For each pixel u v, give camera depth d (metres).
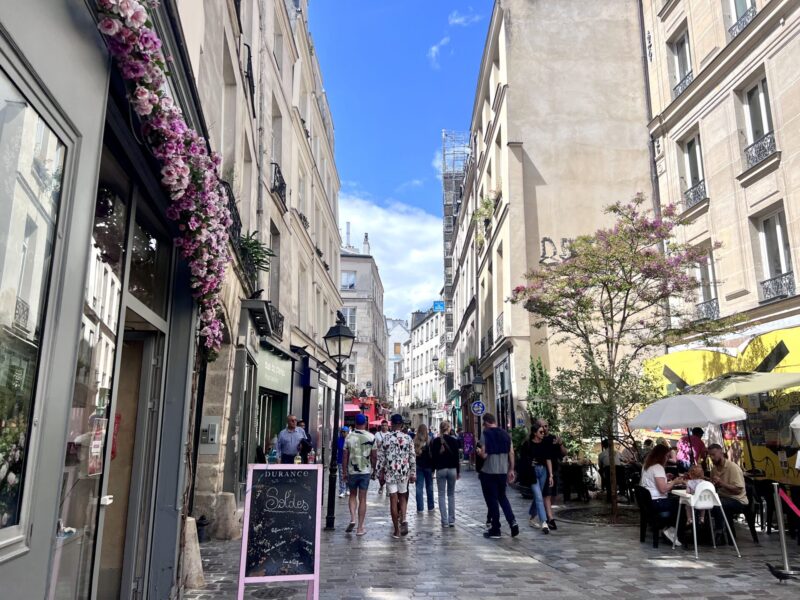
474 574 6.60
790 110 11.98
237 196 9.54
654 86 18.47
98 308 3.51
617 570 6.82
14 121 2.15
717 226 14.51
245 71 10.49
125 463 4.87
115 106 3.36
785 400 11.07
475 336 28.98
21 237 2.26
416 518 11.09
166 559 5.06
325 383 23.55
